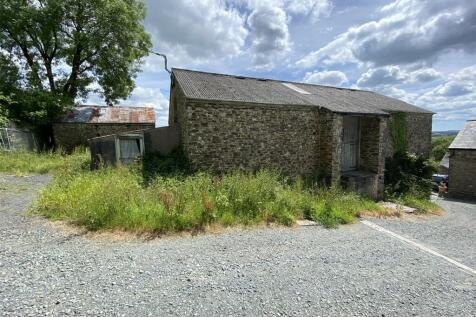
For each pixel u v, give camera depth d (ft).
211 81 32.94
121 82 60.64
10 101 39.78
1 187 21.18
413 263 13.20
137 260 11.03
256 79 40.63
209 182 20.59
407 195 34.53
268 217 17.98
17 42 50.96
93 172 24.90
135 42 57.98
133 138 29.40
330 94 42.47
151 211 15.19
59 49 53.88
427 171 39.45
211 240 13.85
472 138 48.93
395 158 40.52
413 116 44.27
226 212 16.97
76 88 59.26
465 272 12.70
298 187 24.72
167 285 9.37
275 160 29.84
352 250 14.19
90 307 7.84
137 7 58.90
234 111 27.40
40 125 47.11
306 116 31.42
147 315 7.68
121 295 8.57
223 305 8.48
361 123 37.04
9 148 36.96
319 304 8.96
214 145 26.66
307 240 15.11
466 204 41.22
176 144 31.19
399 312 8.89
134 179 22.07
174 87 36.24
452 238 18.88
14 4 45.91
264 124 28.99
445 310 9.21
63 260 10.55
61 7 47.85
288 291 9.62
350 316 8.43
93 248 11.82
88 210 14.55
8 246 11.35
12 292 8.27
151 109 58.34
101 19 50.16
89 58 56.85
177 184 20.90
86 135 49.37
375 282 10.84
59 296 8.25
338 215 20.15
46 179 25.62
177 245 12.91
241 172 26.86
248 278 10.33
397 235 18.03
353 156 37.14
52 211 15.52
